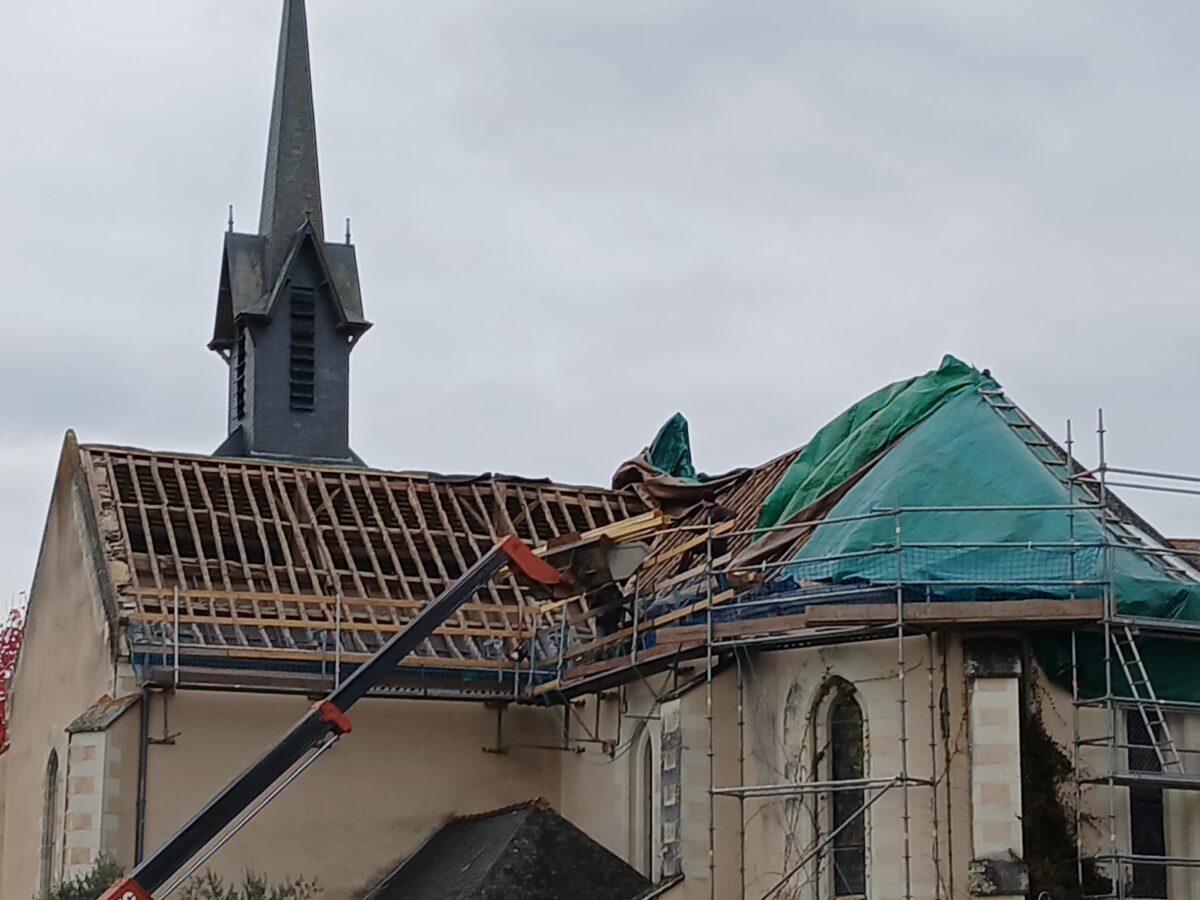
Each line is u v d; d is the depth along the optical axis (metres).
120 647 37.50
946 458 33.12
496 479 44.72
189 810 37.06
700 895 32.91
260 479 42.97
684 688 33.59
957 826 30.36
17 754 45.28
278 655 37.56
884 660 31.59
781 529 32.81
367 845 38.28
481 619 40.12
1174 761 30.89
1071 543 30.34
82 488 41.47
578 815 38.72
